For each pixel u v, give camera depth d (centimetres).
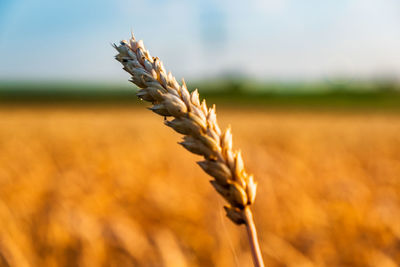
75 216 493
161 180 838
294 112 6162
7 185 764
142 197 697
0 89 9656
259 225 512
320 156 1349
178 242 475
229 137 127
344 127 2942
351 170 1027
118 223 484
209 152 124
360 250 443
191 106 129
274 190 692
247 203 121
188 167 1030
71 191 713
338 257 442
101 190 742
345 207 570
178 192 704
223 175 121
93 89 9906
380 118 4541
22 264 370
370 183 822
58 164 1148
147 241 434
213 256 445
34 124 3000
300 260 412
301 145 1694
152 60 136
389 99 8906
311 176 882
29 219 523
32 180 810
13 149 1491
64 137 2069
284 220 537
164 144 1714
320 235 479
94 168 1008
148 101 133
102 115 4584
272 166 880
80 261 414
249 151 1066
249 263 415
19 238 444
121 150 1474
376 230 488
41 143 1777
